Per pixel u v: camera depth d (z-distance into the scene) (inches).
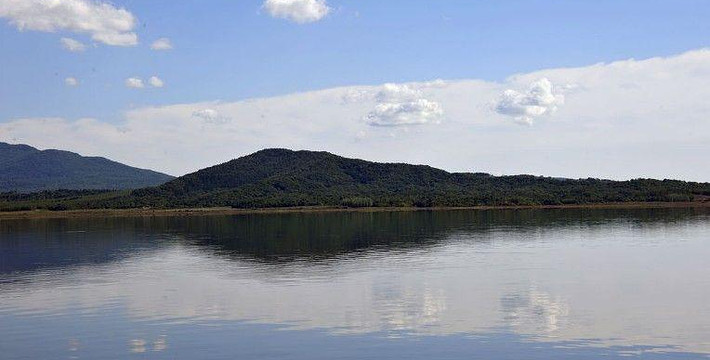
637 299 1828.2
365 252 3061.0
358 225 5093.5
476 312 1679.4
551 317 1615.4
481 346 1369.3
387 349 1357.0
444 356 1306.6
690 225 4498.0
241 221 6072.8
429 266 2517.2
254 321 1612.9
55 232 4795.8
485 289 1999.3
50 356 1358.3
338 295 1939.0
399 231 4333.2
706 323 1544.0
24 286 2210.9
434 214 6742.1
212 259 2910.9
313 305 1793.8
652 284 2068.2
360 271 2416.3
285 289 2060.8
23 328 1577.3
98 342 1446.9
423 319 1608.0
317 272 2418.8
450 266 2508.6
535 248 3129.9
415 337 1443.2
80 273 2507.4
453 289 2005.4
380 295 1925.4
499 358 1290.6
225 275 2395.4
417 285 2087.8
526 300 1825.8
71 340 1465.3
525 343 1389.0
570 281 2134.6
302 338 1449.3
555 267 2458.2
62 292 2065.7
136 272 2511.1
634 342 1390.3
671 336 1433.3
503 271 2363.4
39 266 2753.4
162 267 2655.0
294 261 2775.6
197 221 6195.9
